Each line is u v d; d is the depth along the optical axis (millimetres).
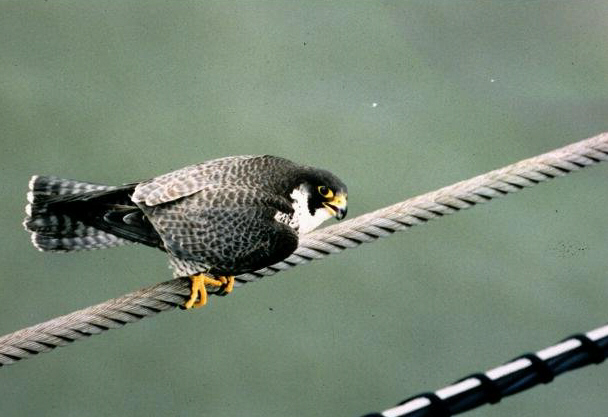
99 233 8656
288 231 8234
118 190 8250
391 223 8281
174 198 8094
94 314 7582
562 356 5262
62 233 8570
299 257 8414
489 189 8352
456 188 8328
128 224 8086
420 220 8297
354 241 8336
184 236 8086
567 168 8477
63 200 8062
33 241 8531
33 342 7262
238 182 8367
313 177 8758
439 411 5086
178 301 8055
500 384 5160
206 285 8336
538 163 8438
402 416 5070
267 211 8258
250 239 8148
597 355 5297
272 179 8531
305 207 8727
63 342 7418
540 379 5234
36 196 8477
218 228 8117
